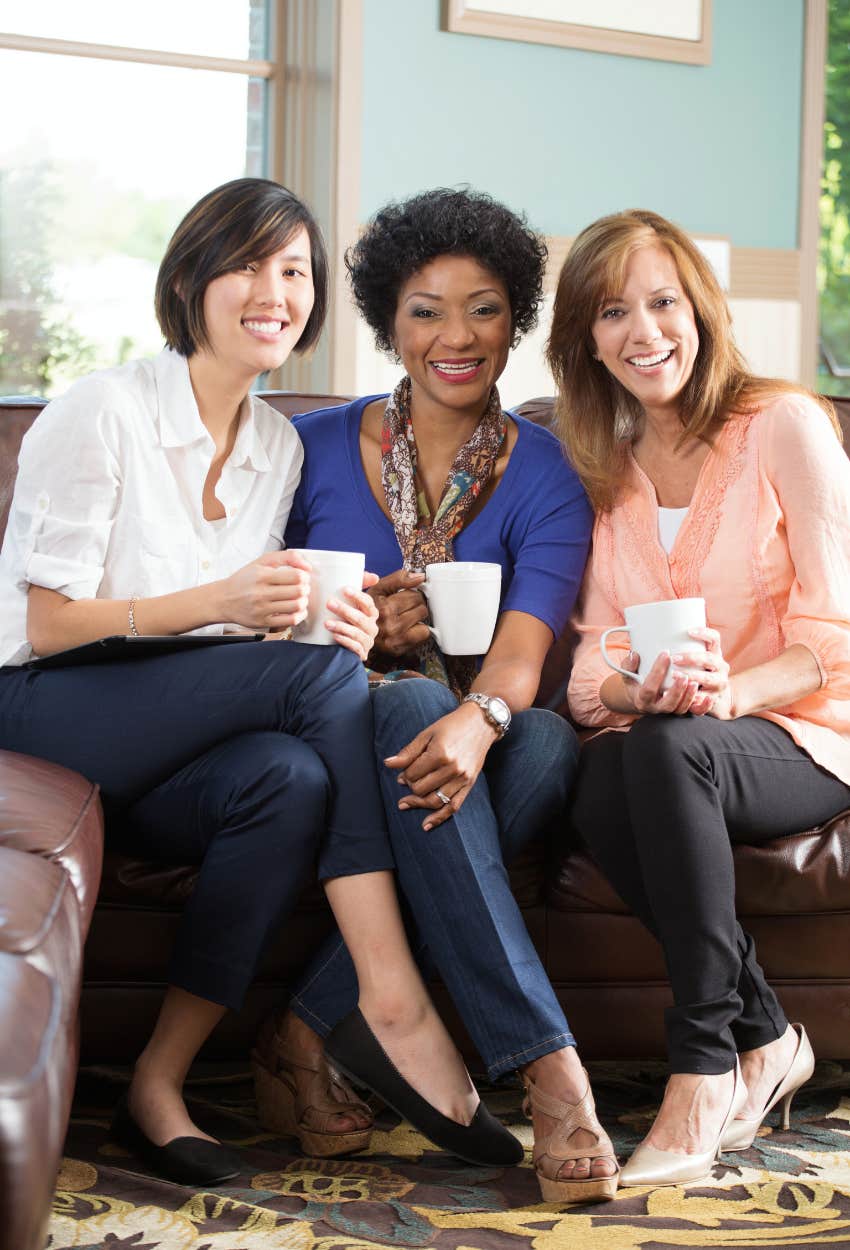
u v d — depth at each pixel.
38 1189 0.70
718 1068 1.44
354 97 3.59
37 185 3.51
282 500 1.86
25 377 3.54
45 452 1.61
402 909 1.53
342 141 3.59
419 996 1.45
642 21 3.90
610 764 1.58
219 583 1.54
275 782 1.44
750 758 1.55
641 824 1.48
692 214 4.04
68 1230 1.24
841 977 1.68
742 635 1.76
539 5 3.77
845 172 4.31
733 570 1.76
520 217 1.90
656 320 1.76
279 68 3.71
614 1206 1.34
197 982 1.45
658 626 1.52
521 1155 1.42
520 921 1.45
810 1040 1.68
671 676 1.51
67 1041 0.88
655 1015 1.67
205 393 1.73
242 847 1.45
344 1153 1.49
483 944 1.42
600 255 1.78
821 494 1.72
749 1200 1.37
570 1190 1.34
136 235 3.62
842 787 1.66
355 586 1.56
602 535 1.85
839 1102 1.72
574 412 1.88
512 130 3.81
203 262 1.66
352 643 1.54
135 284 3.62
